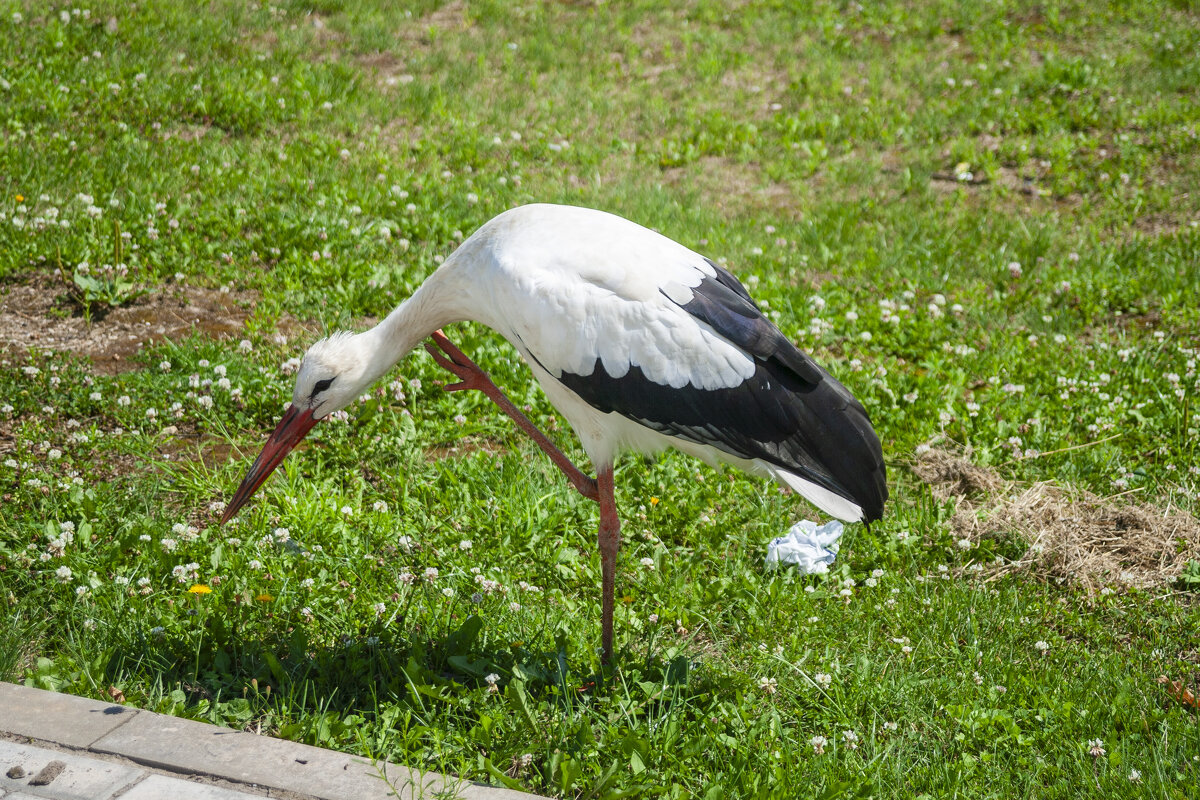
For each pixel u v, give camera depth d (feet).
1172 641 25.29
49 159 45.24
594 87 64.44
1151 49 70.18
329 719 20.18
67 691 20.53
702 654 24.35
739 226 47.57
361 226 43.55
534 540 27.50
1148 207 50.85
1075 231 48.62
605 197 49.14
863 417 23.29
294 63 61.26
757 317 22.97
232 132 53.11
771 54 71.10
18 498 26.63
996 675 23.70
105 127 50.24
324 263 39.78
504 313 23.13
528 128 57.88
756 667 23.66
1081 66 65.05
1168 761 20.89
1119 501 30.55
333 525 26.71
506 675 22.17
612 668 22.68
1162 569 27.78
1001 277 44.14
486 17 73.67
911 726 22.22
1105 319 41.22
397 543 26.68
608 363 22.27
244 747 18.40
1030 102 62.69
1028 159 56.44
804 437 22.65
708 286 22.91
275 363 34.30
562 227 23.31
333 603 23.94
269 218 43.01
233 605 23.03
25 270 38.09
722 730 21.48
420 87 60.44
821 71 67.51
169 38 61.67
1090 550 28.71
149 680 21.25
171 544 24.79
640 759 20.12
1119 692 22.95
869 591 26.45
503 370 34.71
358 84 59.57
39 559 24.40
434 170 50.37
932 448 32.81
